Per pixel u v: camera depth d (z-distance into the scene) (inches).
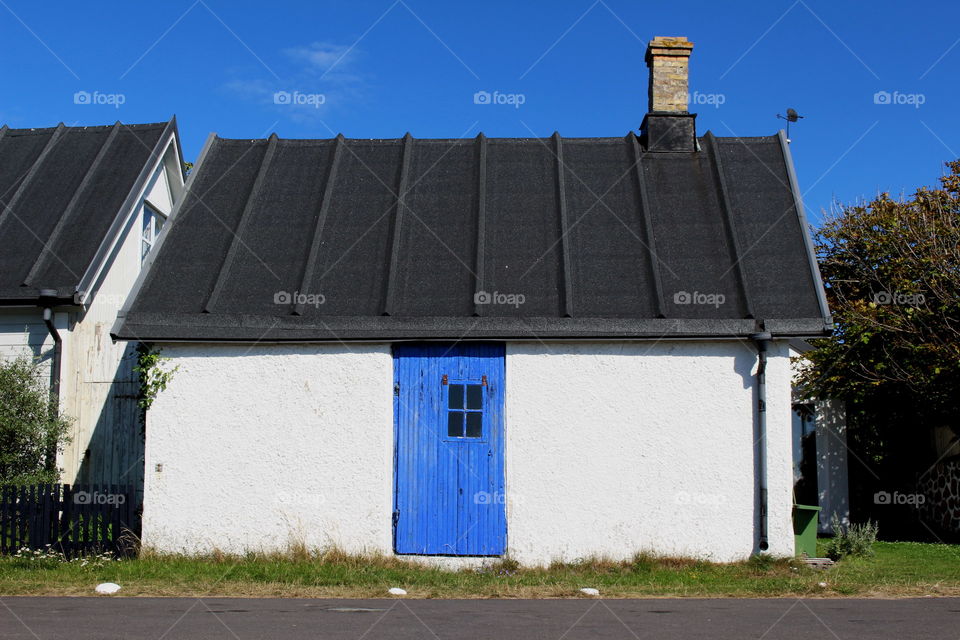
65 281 538.3
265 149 557.6
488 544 446.0
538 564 442.6
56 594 360.2
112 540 452.8
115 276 590.6
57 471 516.7
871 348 644.1
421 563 442.0
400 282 474.3
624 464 446.0
